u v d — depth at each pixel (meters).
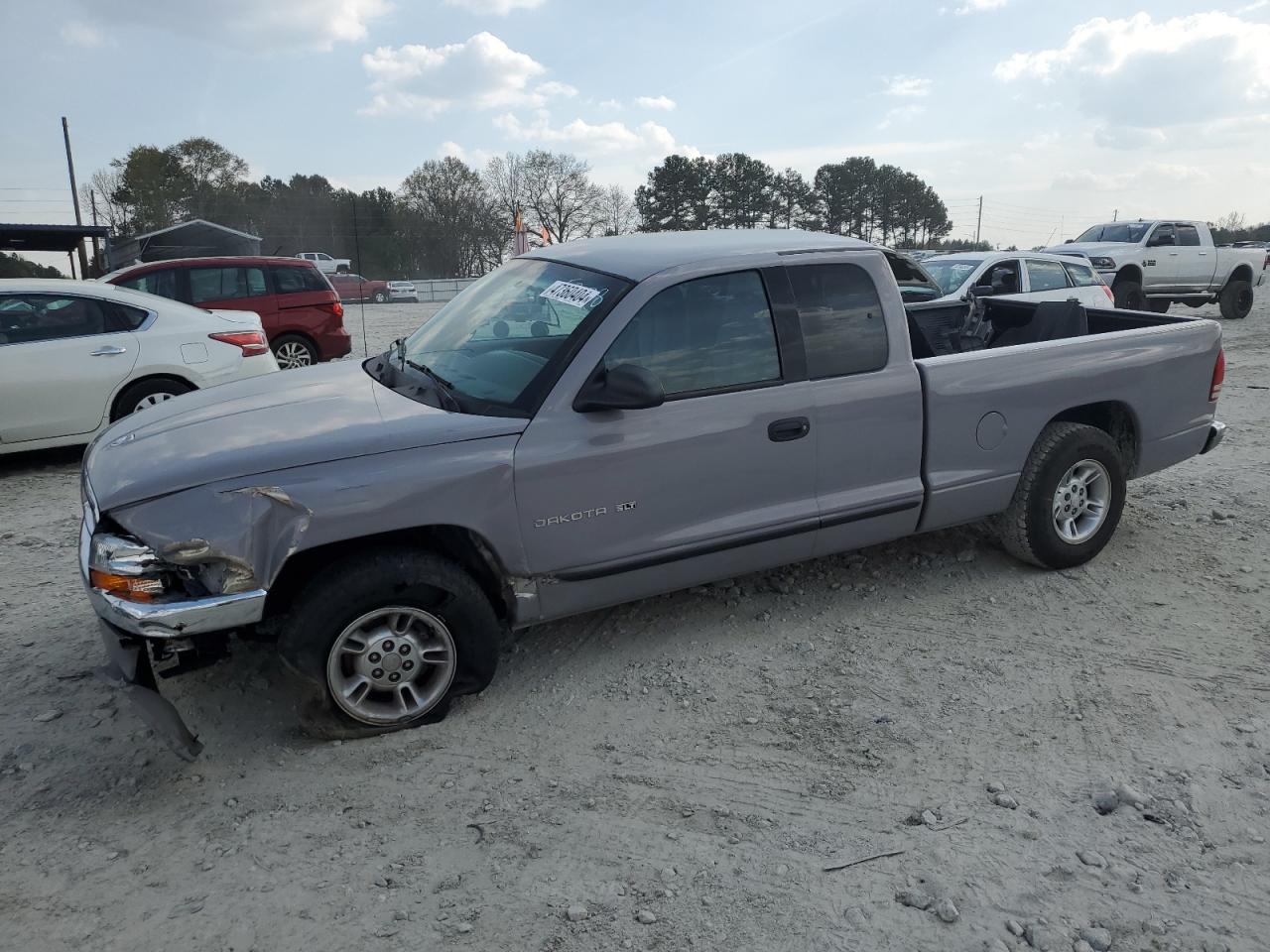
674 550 3.89
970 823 3.04
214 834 3.00
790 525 4.12
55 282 7.62
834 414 4.13
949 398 4.42
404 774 3.31
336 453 3.29
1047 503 4.80
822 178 79.50
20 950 2.51
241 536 3.10
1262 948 2.53
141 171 71.75
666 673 4.02
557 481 3.59
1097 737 3.53
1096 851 2.91
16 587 5.00
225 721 3.64
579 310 3.82
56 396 7.36
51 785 3.25
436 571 3.42
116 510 3.12
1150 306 19.50
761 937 2.56
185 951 2.51
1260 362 12.92
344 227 73.00
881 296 4.27
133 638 3.16
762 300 4.02
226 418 3.66
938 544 5.40
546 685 3.93
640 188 77.00
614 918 2.63
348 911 2.65
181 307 8.06
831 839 2.97
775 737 3.54
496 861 2.87
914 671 4.03
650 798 3.19
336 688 3.38
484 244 75.62
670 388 3.81
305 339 12.52
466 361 3.99
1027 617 4.54
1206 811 3.10
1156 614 4.56
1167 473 6.96
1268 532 5.66
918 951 2.51
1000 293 11.01
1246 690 3.86
